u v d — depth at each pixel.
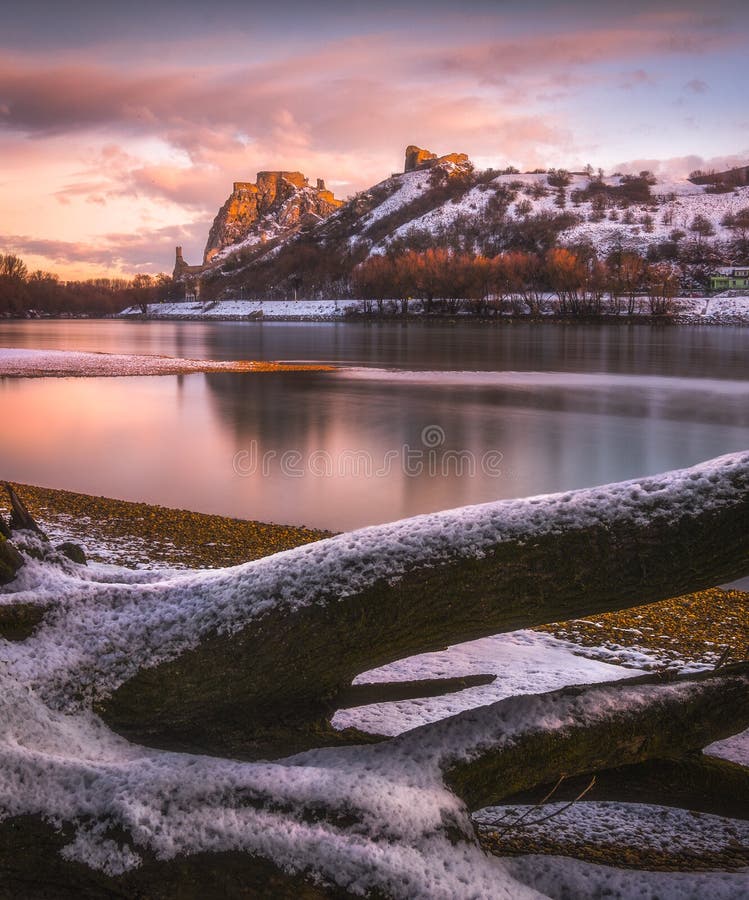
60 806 2.10
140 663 2.51
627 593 2.49
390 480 16.50
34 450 19.83
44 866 2.04
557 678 4.57
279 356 59.84
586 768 2.51
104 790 2.14
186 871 1.99
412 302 158.25
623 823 3.08
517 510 2.60
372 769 2.32
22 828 2.06
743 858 2.89
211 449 20.22
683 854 2.88
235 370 46.41
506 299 145.88
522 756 2.41
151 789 2.14
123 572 3.24
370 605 2.48
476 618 2.51
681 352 64.56
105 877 1.99
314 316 160.88
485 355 61.41
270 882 1.98
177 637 2.54
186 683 2.49
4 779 2.14
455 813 2.22
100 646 2.57
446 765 2.37
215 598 2.61
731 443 22.33
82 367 47.03
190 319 188.62
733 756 3.71
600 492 2.61
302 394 34.12
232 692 2.50
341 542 2.64
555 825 3.02
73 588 2.78
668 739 2.57
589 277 138.12
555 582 2.50
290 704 2.58
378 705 3.86
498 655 5.15
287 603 2.52
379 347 72.12
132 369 46.28
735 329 113.31
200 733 2.53
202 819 2.09
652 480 2.62
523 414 28.14
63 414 27.11
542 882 2.41
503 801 2.71
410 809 2.16
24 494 13.16
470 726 2.47
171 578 3.14
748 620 7.39
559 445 21.77
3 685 2.42
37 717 2.37
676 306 133.00
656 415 28.06
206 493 14.87
